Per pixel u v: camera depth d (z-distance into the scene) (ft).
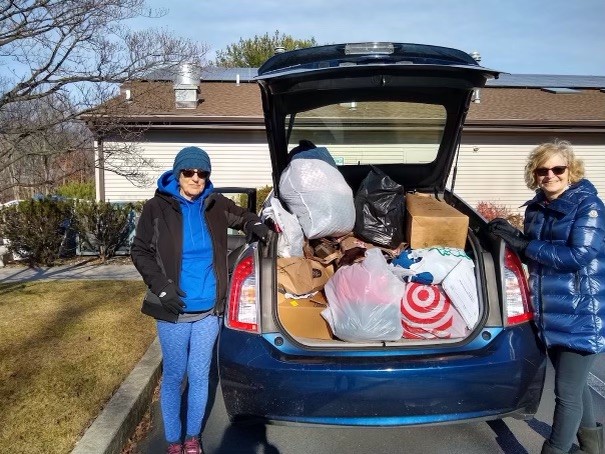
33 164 29.27
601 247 9.32
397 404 9.60
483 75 11.90
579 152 52.31
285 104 13.73
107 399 12.22
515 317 10.32
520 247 10.08
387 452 11.19
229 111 48.42
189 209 10.10
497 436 11.76
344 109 14.49
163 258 9.80
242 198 41.88
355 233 13.51
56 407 11.75
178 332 10.05
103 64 23.53
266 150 48.75
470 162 51.67
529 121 49.55
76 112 23.12
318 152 14.07
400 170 15.90
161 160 48.21
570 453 10.48
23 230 28.91
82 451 10.03
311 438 11.85
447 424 9.84
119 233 30.89
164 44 34.27
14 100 20.63
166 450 11.31
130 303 20.07
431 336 10.46
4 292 21.94
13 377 13.24
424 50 12.07
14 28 20.11
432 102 14.06
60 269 28.35
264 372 9.71
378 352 9.86
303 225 13.14
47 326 17.15
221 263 10.34
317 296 11.75
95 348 15.21
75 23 20.72
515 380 9.85
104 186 47.24
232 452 11.27
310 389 9.58
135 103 27.25
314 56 12.44
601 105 55.26
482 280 10.53
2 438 10.48
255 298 10.33
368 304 10.19
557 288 9.55
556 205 9.62
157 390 13.96
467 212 14.38
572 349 9.46
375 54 11.62
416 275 10.73
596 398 13.38
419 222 12.23
